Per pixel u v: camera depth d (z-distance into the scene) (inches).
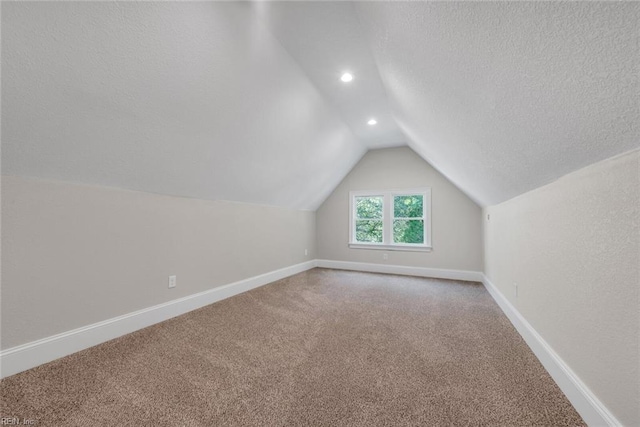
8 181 60.4
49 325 66.8
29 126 55.6
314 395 54.8
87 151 67.0
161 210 94.9
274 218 159.3
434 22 39.4
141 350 72.8
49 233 66.8
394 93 93.9
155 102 67.0
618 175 39.0
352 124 141.0
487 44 35.2
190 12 56.4
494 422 47.5
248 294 129.3
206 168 98.5
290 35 73.1
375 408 51.1
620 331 39.2
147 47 56.2
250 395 54.6
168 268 97.4
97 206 76.5
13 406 50.2
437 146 104.7
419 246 175.2
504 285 105.7
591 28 23.6
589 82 28.9
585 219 47.8
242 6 62.3
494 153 66.8
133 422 46.8
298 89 96.5
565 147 44.3
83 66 52.4
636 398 36.2
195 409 50.4
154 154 79.7
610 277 41.2
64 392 54.6
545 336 65.3
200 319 96.3
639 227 35.2
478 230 162.4
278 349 74.2
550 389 56.6
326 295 128.3
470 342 79.0
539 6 25.2
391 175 185.8
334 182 192.4
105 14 48.2
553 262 60.7
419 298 123.7
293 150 126.1
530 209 75.2
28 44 45.5
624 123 31.2
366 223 198.1
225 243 123.5
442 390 56.6
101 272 77.5
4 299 59.9
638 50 22.6
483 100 48.5
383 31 57.2
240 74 75.9
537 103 38.4
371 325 91.7
